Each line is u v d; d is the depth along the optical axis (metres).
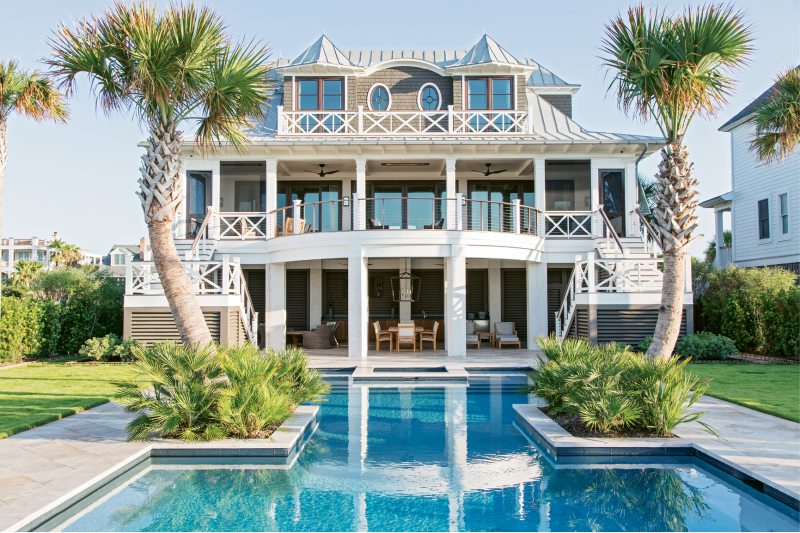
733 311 13.34
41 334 12.95
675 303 7.95
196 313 6.94
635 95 8.16
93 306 14.56
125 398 5.96
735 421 6.47
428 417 7.52
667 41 7.50
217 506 4.37
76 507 4.31
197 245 13.49
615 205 16.03
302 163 16.47
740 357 12.79
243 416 5.94
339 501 4.46
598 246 14.90
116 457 5.14
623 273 12.89
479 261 17.77
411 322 15.16
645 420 5.90
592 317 12.51
